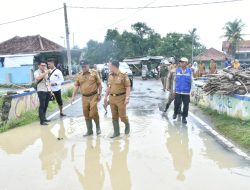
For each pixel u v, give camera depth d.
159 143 7.14
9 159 6.32
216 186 4.82
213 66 19.36
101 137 7.76
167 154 6.37
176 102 9.51
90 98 7.75
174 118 9.80
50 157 6.37
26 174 5.48
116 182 5.05
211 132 8.09
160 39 59.06
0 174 5.51
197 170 5.48
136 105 12.92
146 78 32.03
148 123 9.24
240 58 58.75
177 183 4.95
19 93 10.10
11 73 30.50
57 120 10.00
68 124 9.37
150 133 8.05
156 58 38.69
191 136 7.72
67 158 6.27
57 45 39.03
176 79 9.34
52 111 11.79
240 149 6.63
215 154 6.33
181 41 54.97
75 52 35.50
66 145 7.16
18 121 9.45
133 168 5.63
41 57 33.09
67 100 15.16
